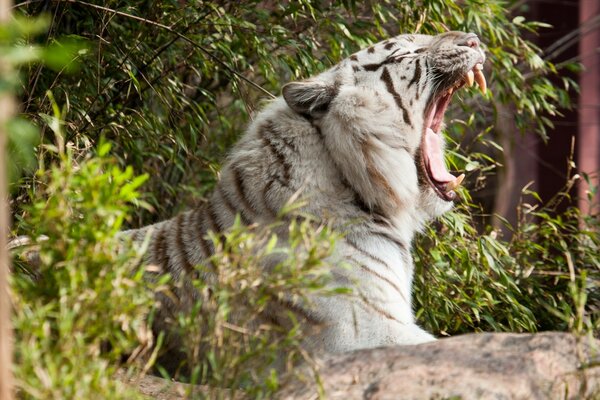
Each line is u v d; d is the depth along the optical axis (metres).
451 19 12.82
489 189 20.62
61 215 5.83
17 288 5.99
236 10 12.20
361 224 9.10
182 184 13.91
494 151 19.45
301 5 11.61
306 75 12.46
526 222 12.66
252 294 6.30
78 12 11.84
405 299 9.16
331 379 6.32
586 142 19.56
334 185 9.24
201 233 9.27
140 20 11.13
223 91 14.10
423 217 10.10
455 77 10.05
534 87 13.48
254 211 9.06
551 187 19.61
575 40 18.33
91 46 10.91
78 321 5.54
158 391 6.99
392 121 9.55
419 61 9.87
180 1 12.72
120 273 5.68
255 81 14.73
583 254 11.84
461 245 11.23
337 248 8.77
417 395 5.96
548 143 19.58
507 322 11.43
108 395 5.48
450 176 10.12
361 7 14.08
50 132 10.63
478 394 5.96
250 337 6.91
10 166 8.68
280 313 8.44
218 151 14.29
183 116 12.71
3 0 5.16
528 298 11.25
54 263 5.82
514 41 13.32
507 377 6.12
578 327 6.15
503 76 13.72
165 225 9.67
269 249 6.36
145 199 12.93
